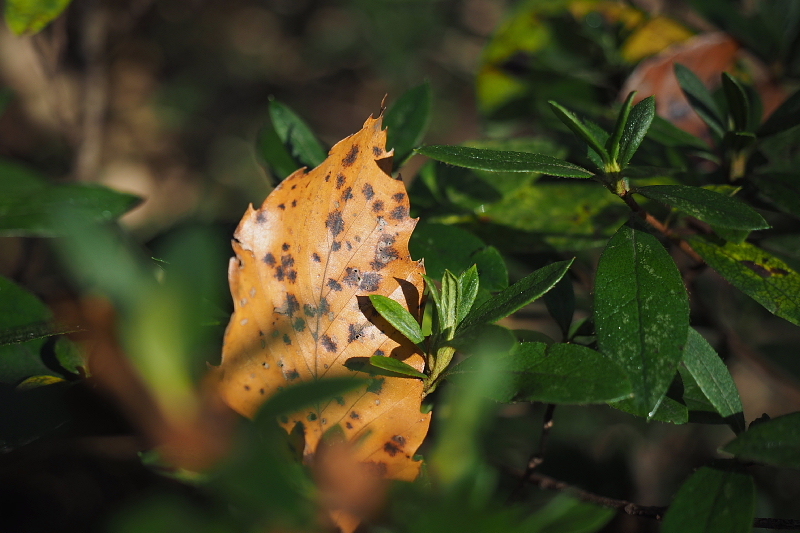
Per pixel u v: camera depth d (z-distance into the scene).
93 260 0.40
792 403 0.79
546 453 0.56
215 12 1.46
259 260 0.44
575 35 0.65
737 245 0.47
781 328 0.68
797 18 0.57
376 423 0.43
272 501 0.38
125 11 1.03
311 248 0.44
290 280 0.44
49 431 0.44
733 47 0.58
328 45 1.49
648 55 0.63
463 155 0.44
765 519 0.45
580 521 0.42
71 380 0.46
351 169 0.44
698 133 0.56
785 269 0.47
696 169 0.54
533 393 0.42
